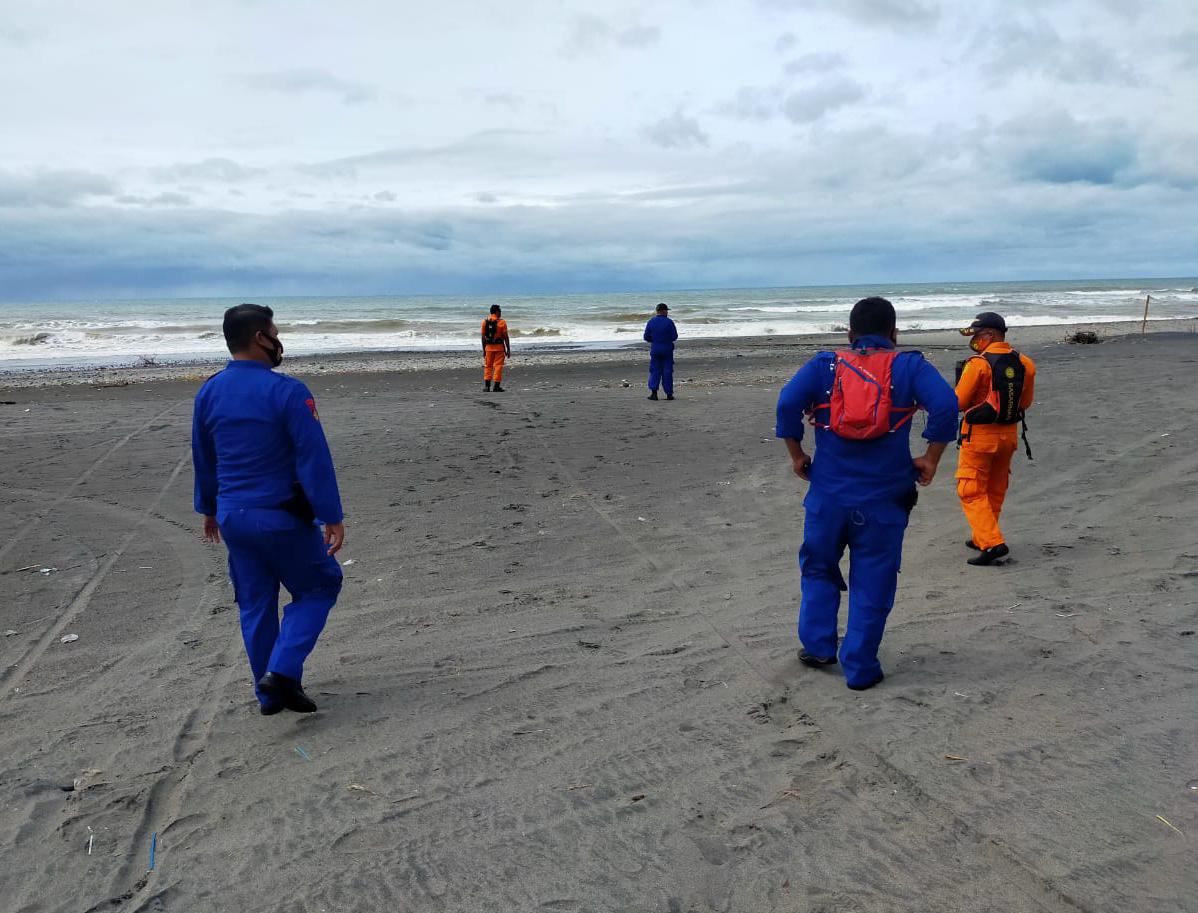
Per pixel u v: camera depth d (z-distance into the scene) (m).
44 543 7.13
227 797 3.39
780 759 3.56
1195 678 4.16
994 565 6.18
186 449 11.09
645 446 11.03
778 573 6.16
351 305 93.12
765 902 2.69
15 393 18.33
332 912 2.70
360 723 3.99
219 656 4.86
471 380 20.45
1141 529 6.86
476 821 3.18
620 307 76.19
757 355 27.39
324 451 3.80
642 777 3.45
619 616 5.38
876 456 4.07
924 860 2.86
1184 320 41.59
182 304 116.06
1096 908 2.61
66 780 3.54
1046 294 86.88
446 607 5.60
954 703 3.99
